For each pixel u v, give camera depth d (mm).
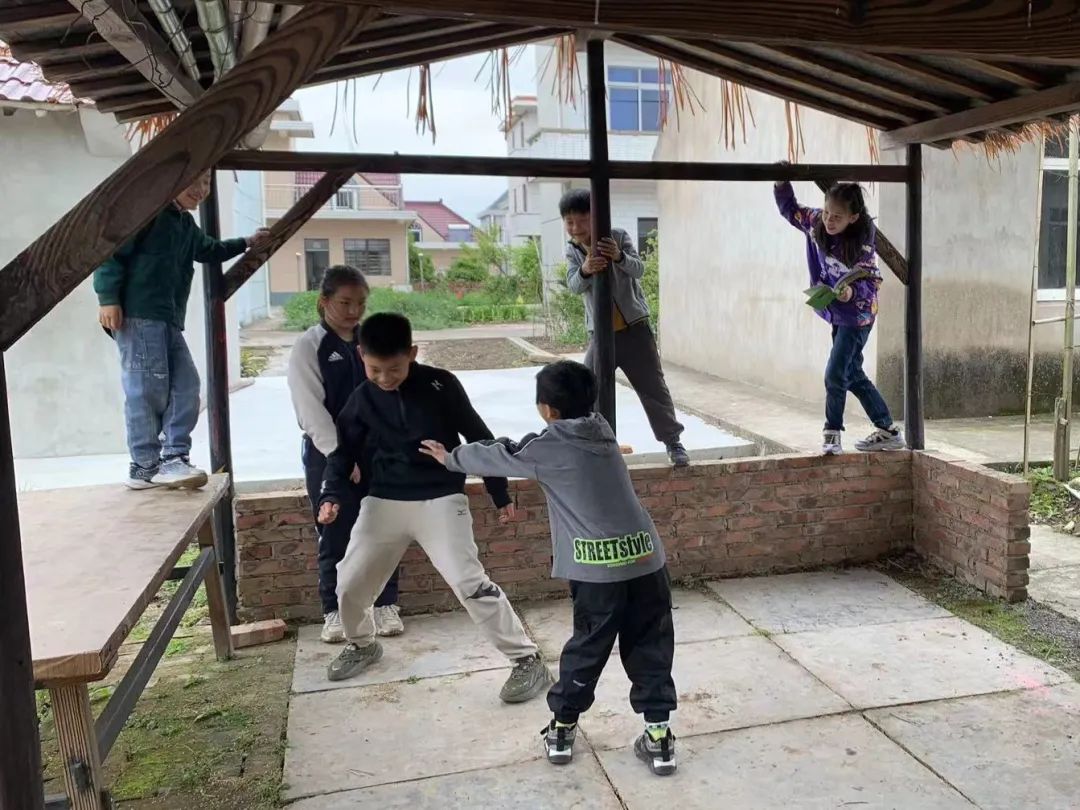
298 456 6562
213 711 3369
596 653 2828
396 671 3695
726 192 10828
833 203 4391
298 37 1748
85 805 2168
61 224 1701
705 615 4215
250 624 4141
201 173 1753
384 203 33438
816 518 4812
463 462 3021
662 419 4723
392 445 3354
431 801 2746
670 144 12664
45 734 3264
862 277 4520
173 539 2824
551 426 2877
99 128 7398
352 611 3529
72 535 2881
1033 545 5207
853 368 4824
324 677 3650
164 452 3643
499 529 4422
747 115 10125
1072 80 3637
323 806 2742
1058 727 3102
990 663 3629
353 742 3123
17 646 1718
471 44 3725
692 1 1844
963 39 1993
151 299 3510
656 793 2754
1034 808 2627
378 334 3188
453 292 31438
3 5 2699
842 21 1925
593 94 4148
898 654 3730
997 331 8375
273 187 29031
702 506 4648
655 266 15859
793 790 2746
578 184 18047
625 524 2814
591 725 3201
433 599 4355
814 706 3287
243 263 4152
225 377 4227
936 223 8070
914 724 3139
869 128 4930
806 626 4055
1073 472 6348
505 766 2939
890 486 4902
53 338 7809
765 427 7531
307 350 3633
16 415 7824
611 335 4336
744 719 3201
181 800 2799
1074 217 6027
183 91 3385
